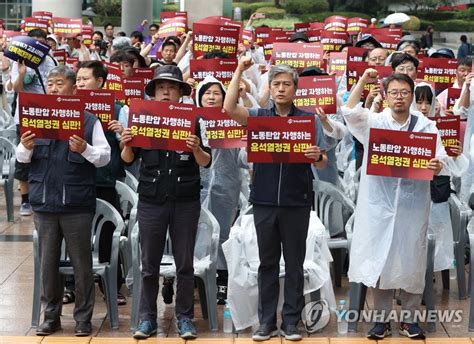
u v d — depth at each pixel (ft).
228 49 37.96
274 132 24.12
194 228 25.11
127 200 28.94
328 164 30.27
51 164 24.94
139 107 24.49
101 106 27.43
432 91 28.86
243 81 32.68
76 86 26.68
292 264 24.80
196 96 28.50
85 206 25.05
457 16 143.13
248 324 25.79
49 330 25.38
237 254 25.77
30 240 35.96
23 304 28.07
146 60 41.27
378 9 145.89
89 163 25.13
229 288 25.62
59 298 25.64
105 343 24.58
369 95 29.45
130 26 109.19
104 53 65.77
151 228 24.72
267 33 52.44
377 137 24.09
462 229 29.04
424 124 24.72
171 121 24.41
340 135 25.89
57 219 25.02
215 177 28.50
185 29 48.42
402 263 24.52
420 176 24.02
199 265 26.08
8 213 38.81
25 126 24.52
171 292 28.14
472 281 25.93
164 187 24.66
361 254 24.75
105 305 28.25
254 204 24.80
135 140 24.50
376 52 36.14
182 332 24.95
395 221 24.54
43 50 34.19
